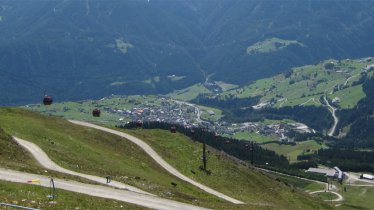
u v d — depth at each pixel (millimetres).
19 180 64875
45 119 142625
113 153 124562
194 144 171375
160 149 148750
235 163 168625
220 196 111312
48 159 92062
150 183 92812
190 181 123375
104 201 60719
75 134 130500
